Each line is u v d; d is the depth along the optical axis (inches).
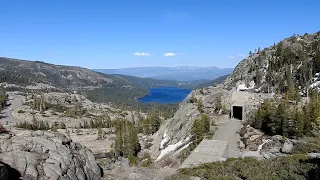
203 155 1769.2
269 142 1955.0
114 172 1939.0
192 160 1695.4
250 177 1149.1
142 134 5772.6
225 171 1295.5
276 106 2625.5
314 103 2292.1
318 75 3969.0
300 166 1190.9
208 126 2536.9
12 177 1288.1
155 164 2469.2
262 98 3334.2
